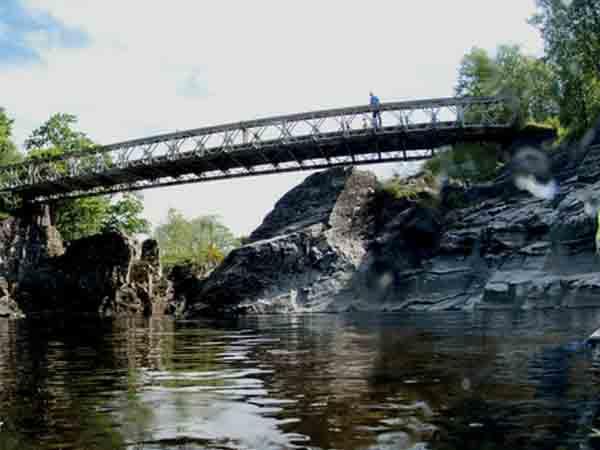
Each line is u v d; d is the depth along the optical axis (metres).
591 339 9.89
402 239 37.84
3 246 43.47
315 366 8.52
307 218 41.59
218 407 5.72
